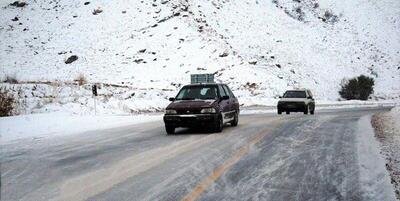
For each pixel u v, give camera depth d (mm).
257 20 81938
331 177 6918
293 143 10898
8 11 82062
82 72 59812
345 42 85688
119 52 64938
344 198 5660
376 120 17719
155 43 65375
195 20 72312
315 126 15406
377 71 76625
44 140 12398
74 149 10469
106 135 13602
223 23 76188
